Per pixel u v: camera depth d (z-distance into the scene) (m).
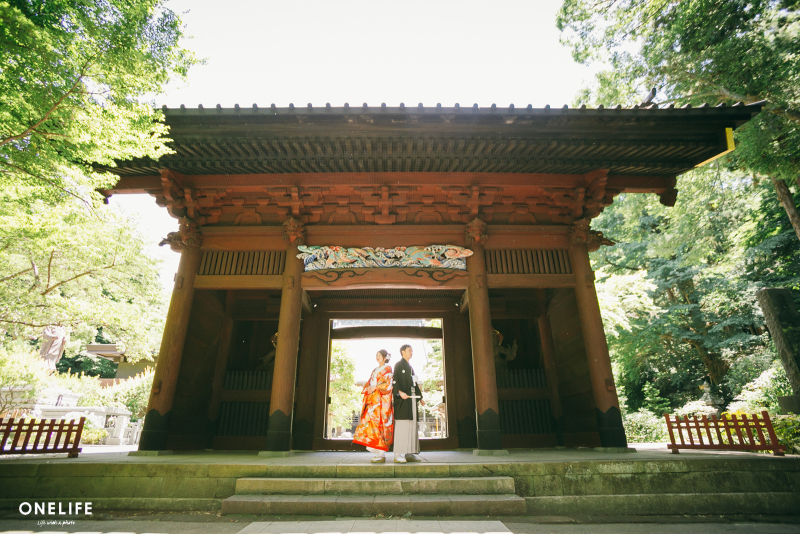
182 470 5.40
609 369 8.25
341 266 8.98
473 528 4.20
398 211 9.40
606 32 15.36
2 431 6.74
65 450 7.04
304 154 8.27
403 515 4.66
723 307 19.52
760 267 18.53
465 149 8.16
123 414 16.52
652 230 23.38
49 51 4.64
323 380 11.27
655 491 5.32
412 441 5.93
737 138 11.20
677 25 12.47
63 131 5.25
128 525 4.50
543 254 9.28
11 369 13.79
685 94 14.09
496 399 7.94
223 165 8.58
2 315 14.27
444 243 9.27
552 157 8.44
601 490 5.31
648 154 8.41
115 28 4.98
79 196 6.45
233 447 10.08
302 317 11.79
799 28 10.55
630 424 16.12
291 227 8.97
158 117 6.12
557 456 6.90
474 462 5.55
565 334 10.35
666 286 22.00
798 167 11.03
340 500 4.76
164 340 8.35
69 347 23.80
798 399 9.36
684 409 17.36
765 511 5.17
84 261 15.02
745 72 11.35
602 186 9.01
